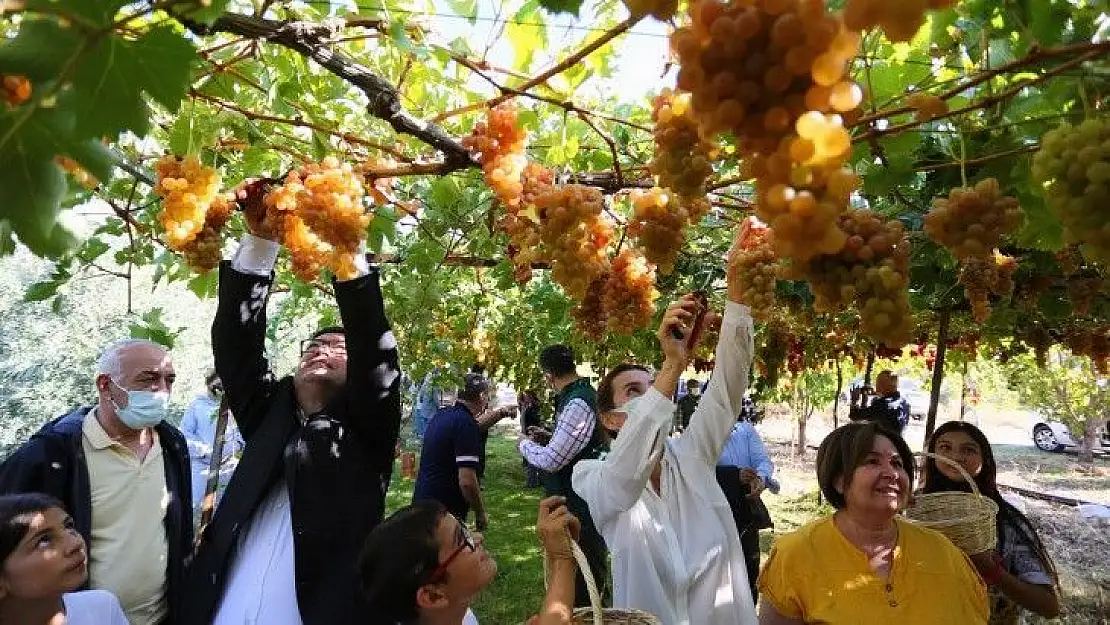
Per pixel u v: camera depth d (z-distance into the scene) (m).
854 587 2.16
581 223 1.90
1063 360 12.07
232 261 2.58
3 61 0.83
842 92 0.79
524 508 8.34
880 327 1.07
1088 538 6.48
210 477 3.13
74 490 2.58
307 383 2.60
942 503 2.81
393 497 8.98
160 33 0.92
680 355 2.53
